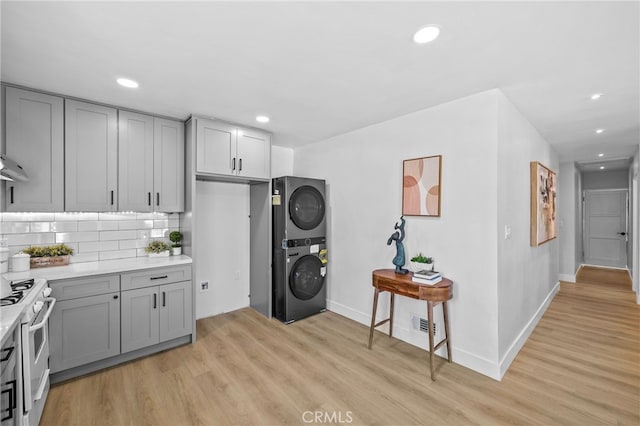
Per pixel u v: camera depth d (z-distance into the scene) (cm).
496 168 228
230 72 204
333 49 176
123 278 246
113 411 190
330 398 205
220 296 371
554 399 202
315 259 366
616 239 654
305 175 423
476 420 183
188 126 299
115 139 264
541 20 148
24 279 204
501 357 232
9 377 132
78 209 246
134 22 148
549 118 300
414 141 284
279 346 283
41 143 229
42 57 182
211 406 197
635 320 349
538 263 347
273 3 135
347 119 305
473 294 241
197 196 350
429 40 166
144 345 257
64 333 219
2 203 216
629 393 208
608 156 490
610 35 160
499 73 205
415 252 282
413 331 285
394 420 184
